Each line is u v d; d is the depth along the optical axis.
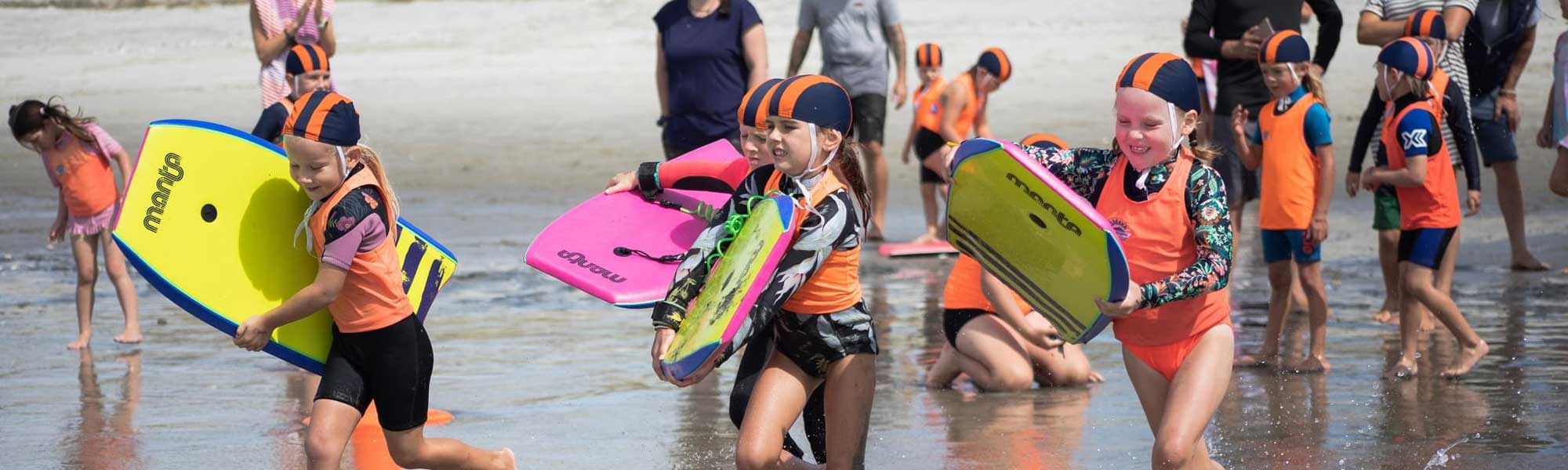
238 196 18.67
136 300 31.95
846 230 17.72
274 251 18.77
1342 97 75.81
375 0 129.00
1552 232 44.06
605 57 104.81
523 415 25.02
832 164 18.17
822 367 18.09
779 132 17.66
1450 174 27.11
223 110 93.44
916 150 44.91
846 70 46.38
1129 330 18.34
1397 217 31.80
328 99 17.80
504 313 35.22
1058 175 18.66
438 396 26.50
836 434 18.16
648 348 30.91
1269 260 28.34
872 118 46.34
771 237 16.94
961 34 102.50
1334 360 28.56
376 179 18.28
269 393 26.86
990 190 17.73
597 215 20.58
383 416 18.55
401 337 18.38
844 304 17.94
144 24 130.38
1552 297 34.25
